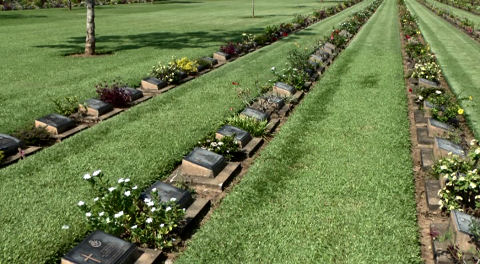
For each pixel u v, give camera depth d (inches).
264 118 361.4
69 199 231.9
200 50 767.1
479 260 169.3
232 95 448.8
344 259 179.9
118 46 833.5
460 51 793.6
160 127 350.0
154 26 1248.2
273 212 217.6
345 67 606.9
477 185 204.5
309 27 1183.6
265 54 725.9
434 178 251.6
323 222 207.5
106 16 1652.3
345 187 242.8
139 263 176.1
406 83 511.2
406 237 194.7
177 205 199.6
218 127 346.9
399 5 2060.8
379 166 271.1
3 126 352.8
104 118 386.6
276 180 254.2
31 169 271.6
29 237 196.5
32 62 655.8
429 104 377.1
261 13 1777.8
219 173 261.6
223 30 1127.6
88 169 270.2
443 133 319.0
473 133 346.3
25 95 452.1
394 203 224.8
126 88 456.4
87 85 498.3
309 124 357.1
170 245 186.7
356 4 2359.7
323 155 290.7
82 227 204.2
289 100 419.2
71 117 382.3
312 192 237.8
